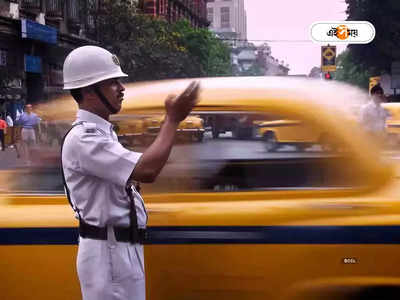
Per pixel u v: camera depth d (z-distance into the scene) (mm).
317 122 3197
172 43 43625
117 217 2473
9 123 26172
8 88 27172
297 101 3244
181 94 2344
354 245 3031
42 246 3117
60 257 3113
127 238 2498
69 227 3109
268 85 3348
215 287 3072
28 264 3127
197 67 42625
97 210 2465
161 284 3088
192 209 3100
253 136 3209
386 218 3045
